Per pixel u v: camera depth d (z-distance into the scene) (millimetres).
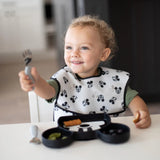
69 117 779
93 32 874
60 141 652
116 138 665
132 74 2381
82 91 919
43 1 4777
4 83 3607
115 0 2184
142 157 612
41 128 776
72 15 2342
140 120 766
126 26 2264
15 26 4773
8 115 2529
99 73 958
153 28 2320
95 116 788
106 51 943
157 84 2473
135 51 2332
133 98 927
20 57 4898
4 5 4645
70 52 870
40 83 753
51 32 4977
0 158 629
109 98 928
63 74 927
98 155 624
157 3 2273
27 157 628
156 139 692
